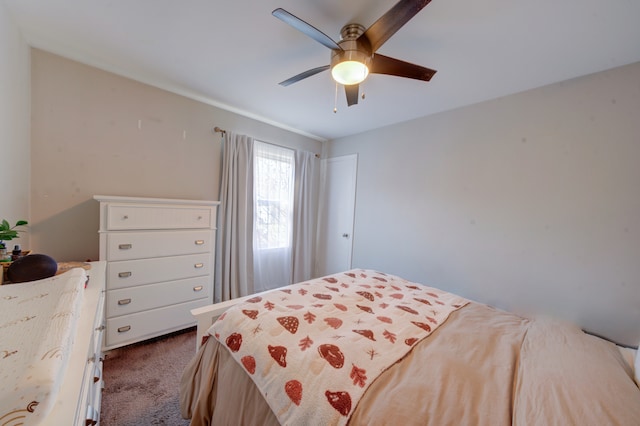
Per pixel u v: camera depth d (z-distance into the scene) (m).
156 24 1.46
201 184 2.55
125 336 1.85
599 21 1.26
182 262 2.12
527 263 1.98
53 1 1.30
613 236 1.63
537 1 1.16
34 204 1.74
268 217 3.17
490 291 2.18
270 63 1.85
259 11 1.33
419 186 2.70
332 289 1.72
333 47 1.27
